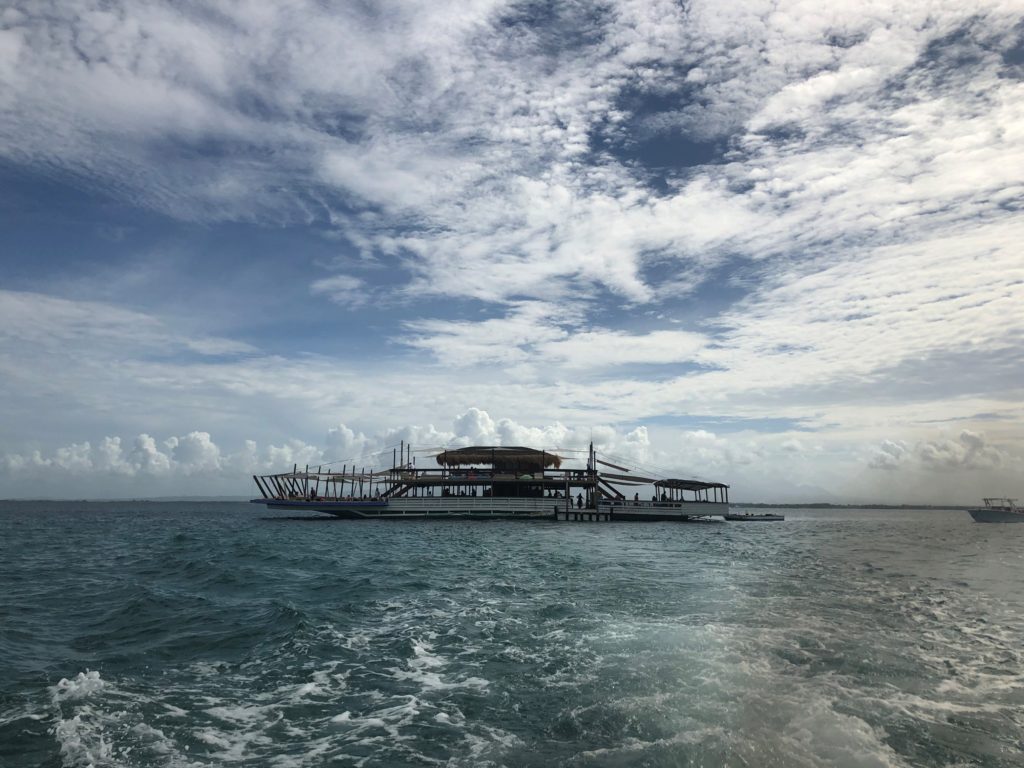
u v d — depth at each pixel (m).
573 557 40.53
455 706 12.23
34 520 108.38
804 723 10.70
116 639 18.00
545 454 108.06
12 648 16.73
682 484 111.00
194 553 43.06
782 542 57.34
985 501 120.69
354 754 10.20
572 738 10.46
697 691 12.44
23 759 9.90
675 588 25.55
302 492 112.69
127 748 10.43
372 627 19.05
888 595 23.80
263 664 15.36
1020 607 21.39
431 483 107.75
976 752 9.62
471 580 28.83
